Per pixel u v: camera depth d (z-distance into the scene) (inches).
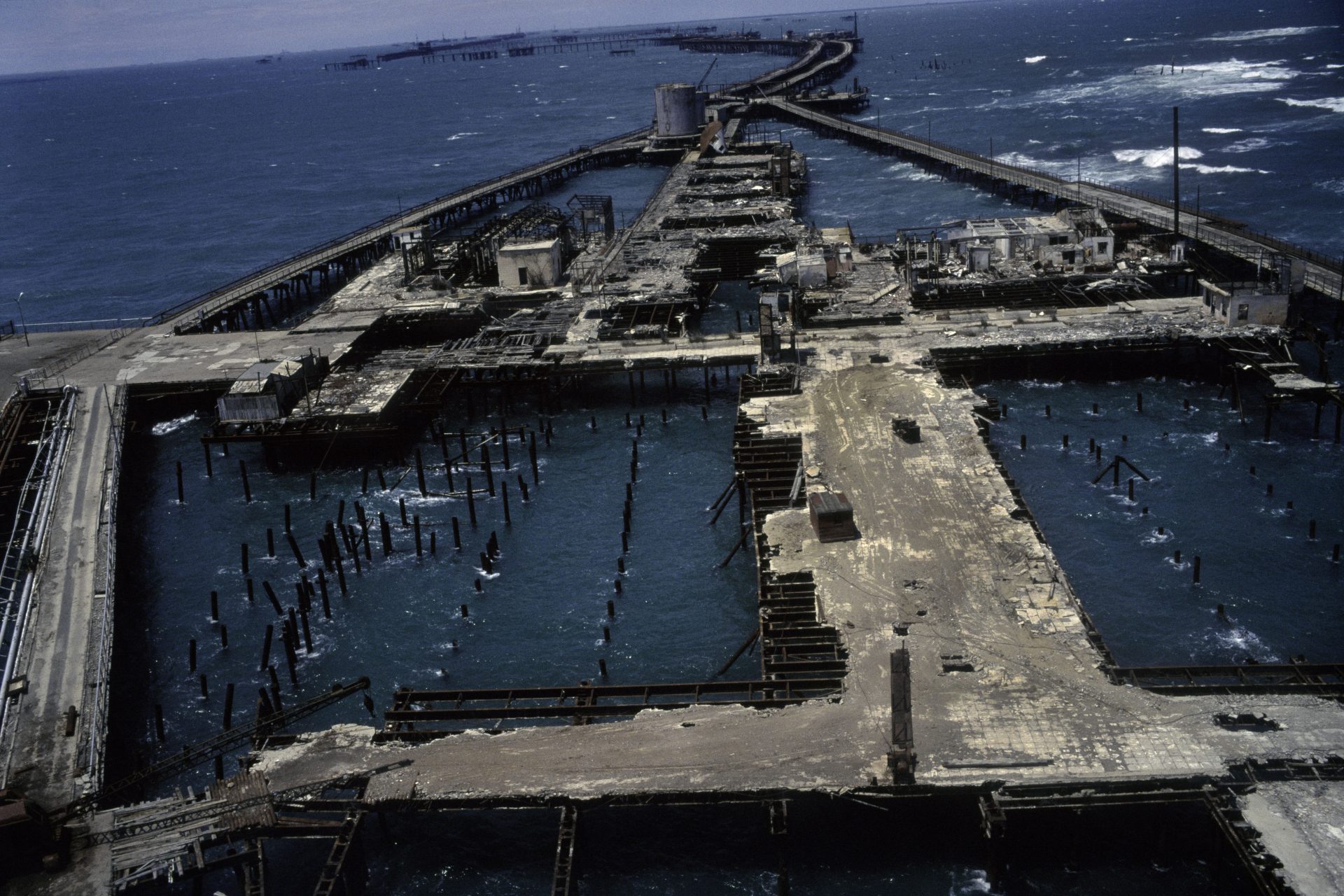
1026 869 1950.1
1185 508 3206.2
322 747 2154.3
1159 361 4279.0
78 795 2105.1
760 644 2672.2
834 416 3535.9
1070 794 1876.2
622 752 2059.5
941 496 2935.5
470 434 4094.5
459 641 2859.3
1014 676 2171.5
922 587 2500.0
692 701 2474.2
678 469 3713.1
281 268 6156.5
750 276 5580.7
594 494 3580.2
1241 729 1990.7
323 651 2859.3
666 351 4266.7
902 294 4847.4
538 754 2076.8
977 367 4232.3
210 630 3002.0
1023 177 7106.3
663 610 2920.8
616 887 1998.0
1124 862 1956.2
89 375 4436.5
